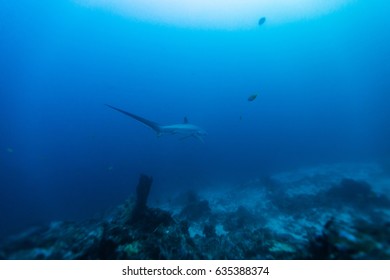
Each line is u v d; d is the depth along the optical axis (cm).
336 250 405
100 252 512
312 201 1616
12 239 653
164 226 690
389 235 391
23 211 3077
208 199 2252
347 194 1570
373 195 1476
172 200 2348
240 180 3073
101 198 3164
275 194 1984
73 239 637
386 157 3228
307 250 507
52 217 2506
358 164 3109
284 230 1243
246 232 1024
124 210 782
